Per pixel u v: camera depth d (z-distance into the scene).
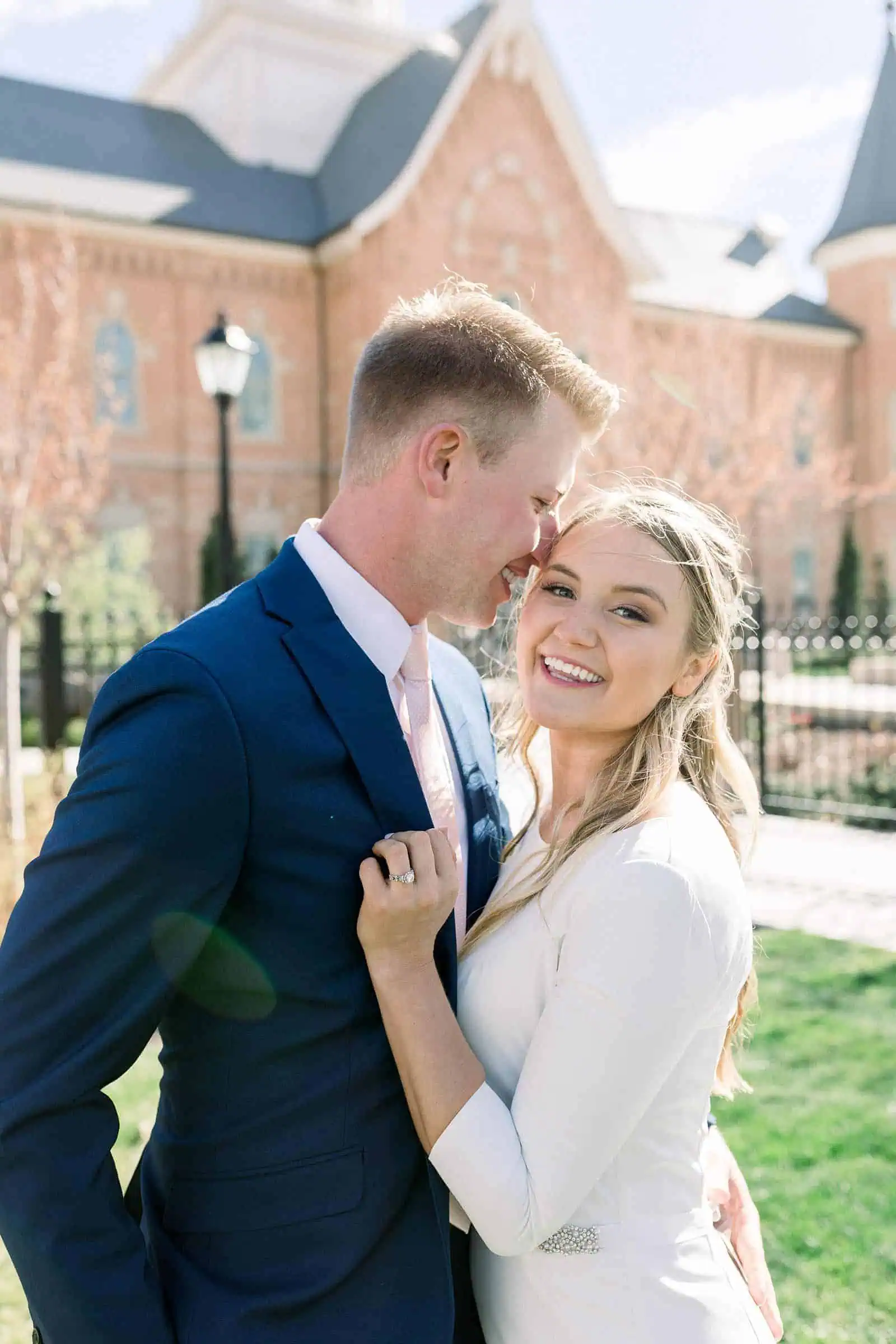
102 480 19.69
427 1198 1.46
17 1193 1.22
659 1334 1.42
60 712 8.13
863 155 34.25
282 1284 1.36
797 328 31.53
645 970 1.38
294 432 24.19
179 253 22.69
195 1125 1.42
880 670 15.61
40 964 1.23
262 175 25.66
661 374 27.91
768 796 9.84
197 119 27.20
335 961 1.39
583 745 1.68
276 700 1.37
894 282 33.06
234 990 1.37
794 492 29.72
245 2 26.33
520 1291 1.52
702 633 1.59
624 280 26.12
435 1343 1.41
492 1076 1.56
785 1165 3.68
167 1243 1.43
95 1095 1.27
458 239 24.05
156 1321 1.27
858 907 6.69
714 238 34.59
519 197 24.77
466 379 1.46
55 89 24.62
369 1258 1.41
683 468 23.98
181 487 23.06
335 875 1.38
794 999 5.11
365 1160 1.41
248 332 23.59
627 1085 1.38
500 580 1.63
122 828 1.23
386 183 23.59
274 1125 1.38
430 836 1.41
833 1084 4.24
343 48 27.78
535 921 1.55
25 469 10.09
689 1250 1.49
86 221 21.23
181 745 1.27
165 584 22.89
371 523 1.55
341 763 1.40
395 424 1.50
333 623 1.50
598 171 25.23
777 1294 3.05
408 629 1.59
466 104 23.98
